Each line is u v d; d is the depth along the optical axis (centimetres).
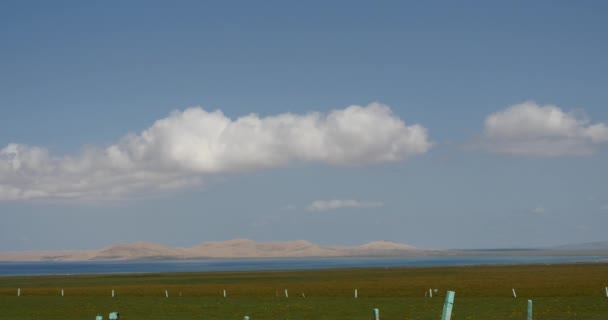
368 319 4700
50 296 8250
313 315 5097
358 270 19312
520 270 15412
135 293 8938
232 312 5494
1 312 5766
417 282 10362
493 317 4644
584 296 6700
